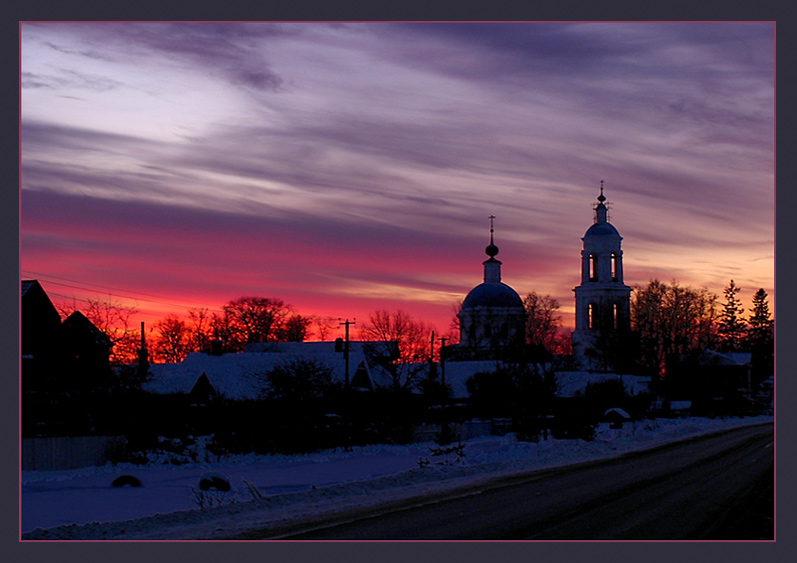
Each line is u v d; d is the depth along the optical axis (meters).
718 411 90.31
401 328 76.25
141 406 39.91
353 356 63.88
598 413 71.94
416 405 54.97
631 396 82.25
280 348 82.75
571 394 77.31
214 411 41.88
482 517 20.12
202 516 20.92
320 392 47.31
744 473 30.83
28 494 25.62
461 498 24.08
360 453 43.16
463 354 102.69
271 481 29.81
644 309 110.81
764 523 19.20
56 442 32.75
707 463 35.53
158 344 106.00
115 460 34.94
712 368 99.62
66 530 18.83
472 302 106.88
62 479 29.86
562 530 18.17
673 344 104.06
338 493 25.59
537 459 38.31
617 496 24.23
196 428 41.44
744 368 105.31
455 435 53.59
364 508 22.14
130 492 26.22
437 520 19.69
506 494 24.98
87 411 38.66
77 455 33.50
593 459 38.78
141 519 20.42
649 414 83.75
